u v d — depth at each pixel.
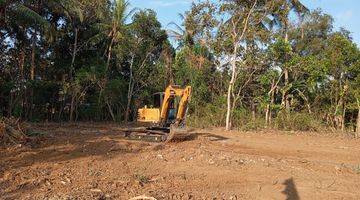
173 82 37.81
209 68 35.84
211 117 32.03
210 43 32.03
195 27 32.31
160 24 38.41
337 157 15.83
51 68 34.91
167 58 38.59
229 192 9.32
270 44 31.88
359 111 33.22
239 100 32.78
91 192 8.70
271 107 33.00
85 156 12.94
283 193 9.38
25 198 8.23
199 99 34.03
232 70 31.19
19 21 27.70
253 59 32.00
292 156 15.55
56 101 34.84
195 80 34.81
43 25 27.53
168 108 18.31
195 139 19.31
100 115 37.19
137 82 38.38
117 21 35.56
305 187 9.99
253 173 11.33
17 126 15.58
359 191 9.88
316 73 32.59
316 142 21.80
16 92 31.67
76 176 10.23
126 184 9.59
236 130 28.44
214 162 12.56
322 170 12.40
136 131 18.44
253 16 29.59
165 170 11.42
